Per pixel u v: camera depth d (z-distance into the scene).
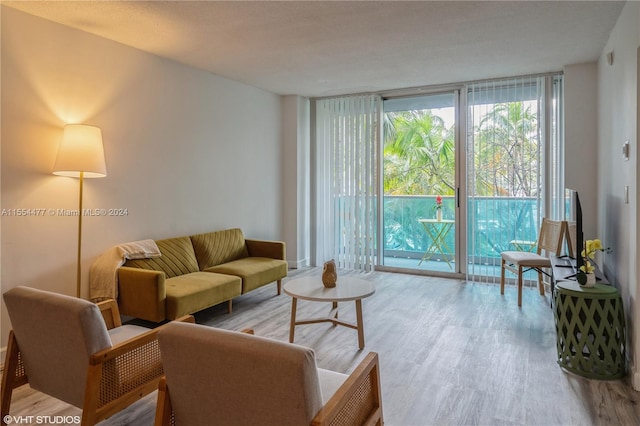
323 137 5.97
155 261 3.68
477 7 2.90
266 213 5.55
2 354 2.81
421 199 6.41
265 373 1.21
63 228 3.18
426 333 3.37
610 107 3.42
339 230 5.90
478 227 5.01
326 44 3.65
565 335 2.67
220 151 4.74
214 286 3.56
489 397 2.36
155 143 3.94
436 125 6.36
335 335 3.33
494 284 4.95
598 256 3.96
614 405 2.25
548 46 3.72
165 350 1.36
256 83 5.07
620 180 2.96
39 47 3.00
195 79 4.38
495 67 4.38
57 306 1.74
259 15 3.01
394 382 2.54
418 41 3.58
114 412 1.82
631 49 2.63
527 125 4.70
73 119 3.22
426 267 5.81
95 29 3.26
